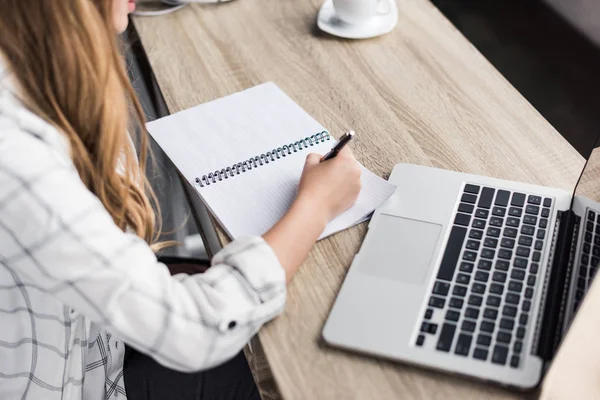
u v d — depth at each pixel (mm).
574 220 772
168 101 1074
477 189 863
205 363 727
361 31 1192
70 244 657
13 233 654
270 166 932
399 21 1231
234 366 1007
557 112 1577
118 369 984
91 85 735
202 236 988
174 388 979
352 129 996
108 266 673
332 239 833
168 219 1669
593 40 1471
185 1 1277
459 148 951
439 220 828
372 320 726
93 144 794
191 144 979
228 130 999
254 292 734
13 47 691
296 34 1211
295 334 736
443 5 1921
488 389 674
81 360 892
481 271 758
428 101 1043
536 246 778
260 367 794
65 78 721
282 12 1269
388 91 1067
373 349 700
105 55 738
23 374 847
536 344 684
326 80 1099
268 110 1031
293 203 832
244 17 1260
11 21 681
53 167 661
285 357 715
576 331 684
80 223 663
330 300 765
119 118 789
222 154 958
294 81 1101
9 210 643
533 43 1626
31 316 819
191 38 1211
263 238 791
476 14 1807
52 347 837
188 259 1207
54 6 674
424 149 953
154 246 997
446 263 772
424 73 1102
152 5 1302
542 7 1588
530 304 719
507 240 789
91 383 943
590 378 684
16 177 640
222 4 1294
